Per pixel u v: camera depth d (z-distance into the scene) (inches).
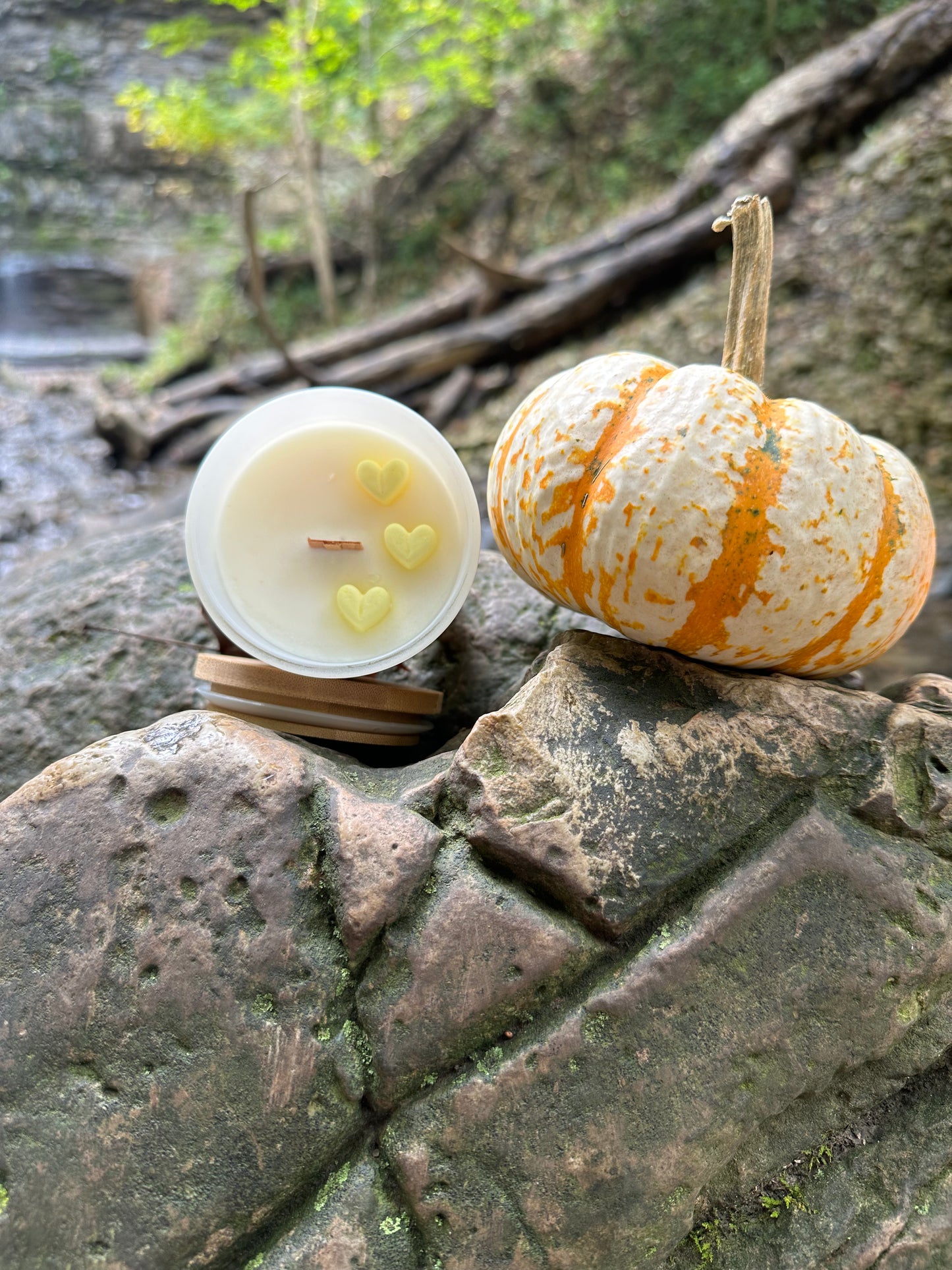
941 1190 9.4
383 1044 8.4
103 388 53.3
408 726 11.0
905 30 32.5
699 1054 8.6
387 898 8.6
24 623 13.6
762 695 9.4
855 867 9.0
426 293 52.0
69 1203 8.1
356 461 10.2
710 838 8.9
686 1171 8.5
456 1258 8.2
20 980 8.5
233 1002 8.4
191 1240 8.1
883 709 9.5
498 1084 8.4
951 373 30.0
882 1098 9.5
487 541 25.0
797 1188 9.4
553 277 39.0
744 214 9.8
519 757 9.0
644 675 9.6
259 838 8.8
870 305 31.6
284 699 10.3
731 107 41.5
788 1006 8.7
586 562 9.0
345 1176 8.4
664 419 8.6
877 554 8.9
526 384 38.5
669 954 8.6
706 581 8.6
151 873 8.7
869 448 9.1
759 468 8.5
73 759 9.2
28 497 36.8
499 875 8.9
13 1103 8.2
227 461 10.2
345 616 10.1
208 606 10.1
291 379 42.0
